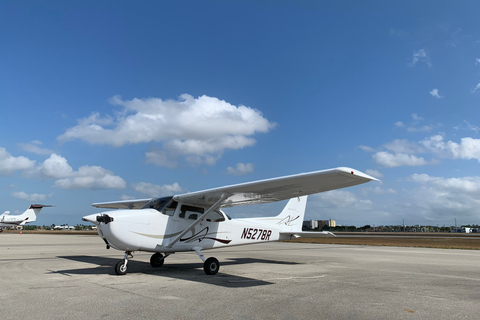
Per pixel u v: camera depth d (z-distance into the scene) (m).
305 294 5.36
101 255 12.67
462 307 4.62
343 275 7.64
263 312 4.19
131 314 4.04
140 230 7.51
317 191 7.96
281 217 11.28
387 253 14.77
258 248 18.55
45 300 4.78
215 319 3.86
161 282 6.44
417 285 6.38
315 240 29.62
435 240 30.17
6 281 6.52
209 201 8.77
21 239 27.48
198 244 8.62
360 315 4.13
